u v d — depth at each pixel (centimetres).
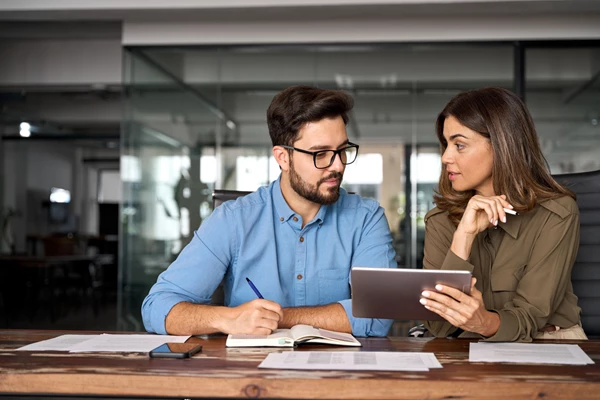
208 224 173
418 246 457
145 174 469
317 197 161
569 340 147
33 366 114
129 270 464
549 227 163
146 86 474
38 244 1070
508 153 166
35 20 502
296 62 468
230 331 143
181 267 168
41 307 767
